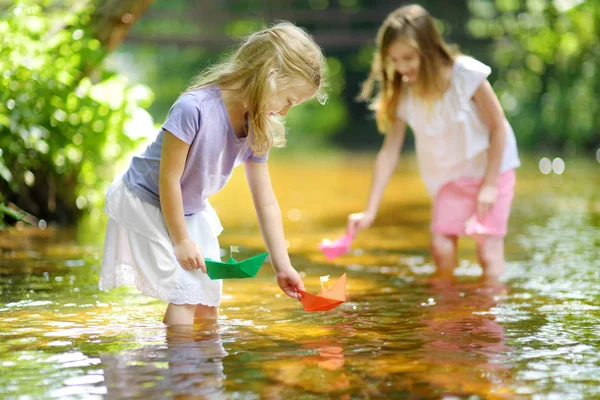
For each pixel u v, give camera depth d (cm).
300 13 1666
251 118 288
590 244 512
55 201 573
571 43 1157
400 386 218
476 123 432
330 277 406
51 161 554
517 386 218
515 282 388
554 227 596
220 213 695
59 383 219
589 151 1559
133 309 323
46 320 300
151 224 298
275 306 333
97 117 561
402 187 932
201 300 295
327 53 2131
